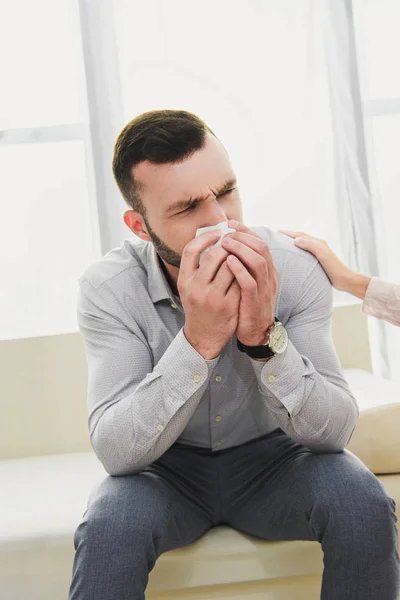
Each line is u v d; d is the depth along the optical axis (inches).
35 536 59.1
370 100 103.9
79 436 84.2
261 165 101.9
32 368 84.4
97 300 54.3
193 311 46.5
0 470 78.3
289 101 102.3
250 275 45.8
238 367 53.9
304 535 49.9
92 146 99.5
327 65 103.0
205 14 101.6
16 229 98.2
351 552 44.2
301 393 47.4
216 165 49.4
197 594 54.6
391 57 104.4
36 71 99.7
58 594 58.9
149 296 54.9
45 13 100.0
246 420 55.3
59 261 98.4
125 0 100.8
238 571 53.4
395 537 45.4
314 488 46.9
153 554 46.1
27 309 97.9
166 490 49.8
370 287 63.4
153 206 50.5
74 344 84.7
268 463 53.9
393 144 104.1
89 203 99.1
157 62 101.0
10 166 98.5
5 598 58.9
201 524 53.7
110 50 100.3
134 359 52.1
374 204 103.1
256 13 102.1
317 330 52.6
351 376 84.3
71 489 69.0
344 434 49.4
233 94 101.9
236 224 47.9
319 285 53.9
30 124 99.3
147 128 50.4
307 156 102.0
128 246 58.9
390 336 103.0
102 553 44.0
